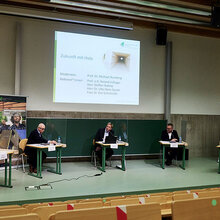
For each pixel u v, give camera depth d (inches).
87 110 287.4
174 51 324.8
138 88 307.1
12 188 184.4
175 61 325.4
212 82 342.3
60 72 278.2
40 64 272.4
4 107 235.1
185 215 70.1
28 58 268.4
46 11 256.5
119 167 257.3
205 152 338.3
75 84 283.0
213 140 341.7
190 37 331.6
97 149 257.3
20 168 246.5
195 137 334.3
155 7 248.4
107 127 258.1
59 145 223.8
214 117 343.3
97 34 291.0
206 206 72.4
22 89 266.8
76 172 237.1
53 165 263.4
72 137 277.0
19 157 248.2
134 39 306.5
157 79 318.0
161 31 300.2
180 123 327.9
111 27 289.6
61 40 278.2
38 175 219.3
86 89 286.7
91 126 283.7
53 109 276.4
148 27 306.8
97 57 290.5
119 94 299.7
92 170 246.5
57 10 269.1
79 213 61.2
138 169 256.1
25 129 245.6
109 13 261.4
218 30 301.6
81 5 234.2
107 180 212.2
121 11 247.9
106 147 258.4
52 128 250.5
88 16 277.6
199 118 336.8
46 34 273.9
